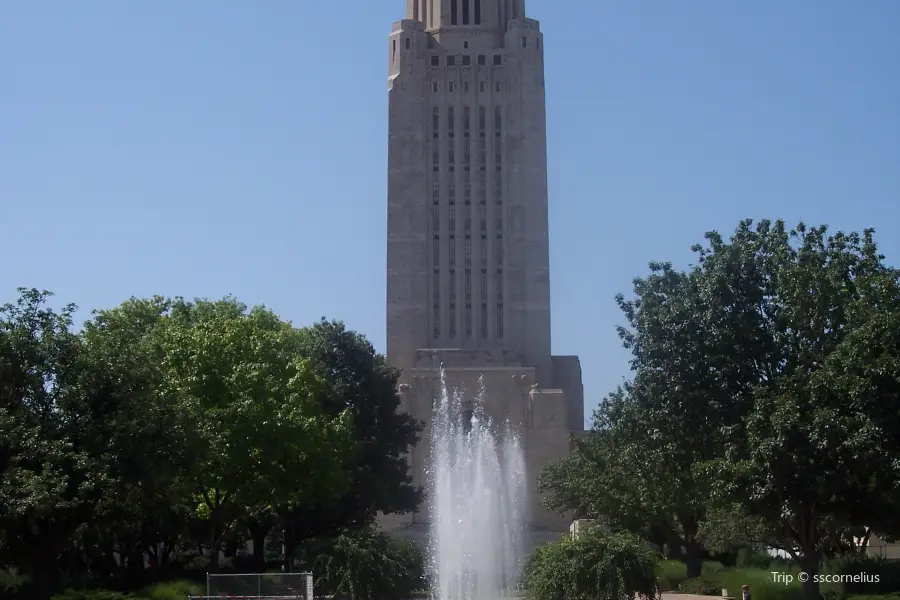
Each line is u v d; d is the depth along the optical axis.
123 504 50.53
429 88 140.75
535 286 137.50
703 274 52.53
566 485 100.00
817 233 52.75
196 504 69.75
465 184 139.38
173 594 58.56
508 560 83.19
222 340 69.50
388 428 98.94
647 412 53.38
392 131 139.62
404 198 138.62
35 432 47.84
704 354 51.16
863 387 44.38
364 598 54.12
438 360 133.38
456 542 87.31
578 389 141.50
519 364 134.00
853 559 62.69
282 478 68.75
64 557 57.50
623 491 79.81
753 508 48.00
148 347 63.16
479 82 140.75
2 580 55.38
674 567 76.50
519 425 129.12
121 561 74.75
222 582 51.31
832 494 47.06
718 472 47.38
